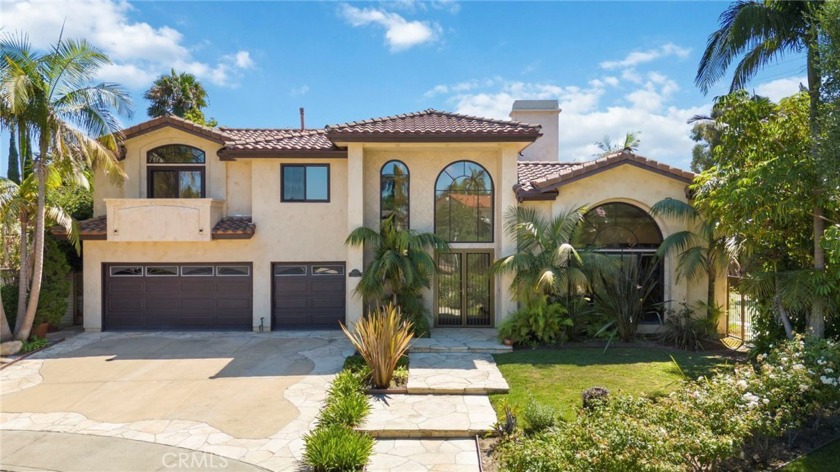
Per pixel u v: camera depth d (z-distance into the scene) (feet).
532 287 44.09
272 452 24.61
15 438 26.30
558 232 45.75
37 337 47.24
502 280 48.80
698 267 45.93
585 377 34.09
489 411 28.91
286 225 53.11
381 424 26.96
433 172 52.75
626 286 45.19
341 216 53.47
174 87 108.06
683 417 18.72
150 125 52.75
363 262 50.44
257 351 44.06
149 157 54.39
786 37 36.19
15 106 38.86
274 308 53.52
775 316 35.47
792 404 21.58
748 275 37.22
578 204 48.85
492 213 52.75
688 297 47.93
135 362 40.60
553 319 43.65
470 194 52.90
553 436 18.71
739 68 39.32
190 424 28.07
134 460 23.79
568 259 45.75
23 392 33.45
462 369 36.88
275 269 53.67
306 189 53.52
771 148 34.71
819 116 30.19
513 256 45.21
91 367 39.22
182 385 34.81
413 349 42.80
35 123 42.45
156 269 53.21
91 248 52.21
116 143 51.13
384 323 33.81
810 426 24.66
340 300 53.93
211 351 44.09
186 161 54.85
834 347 25.45
